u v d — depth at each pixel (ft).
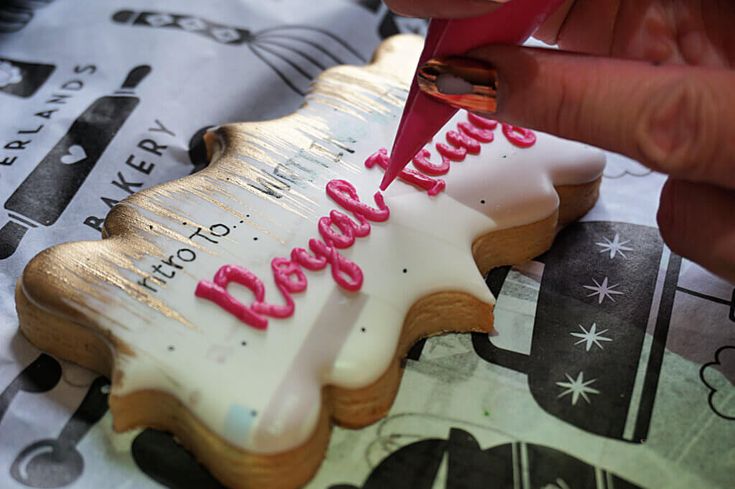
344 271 0.49
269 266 0.49
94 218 0.57
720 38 0.52
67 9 0.72
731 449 0.48
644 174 0.64
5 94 0.65
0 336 0.50
